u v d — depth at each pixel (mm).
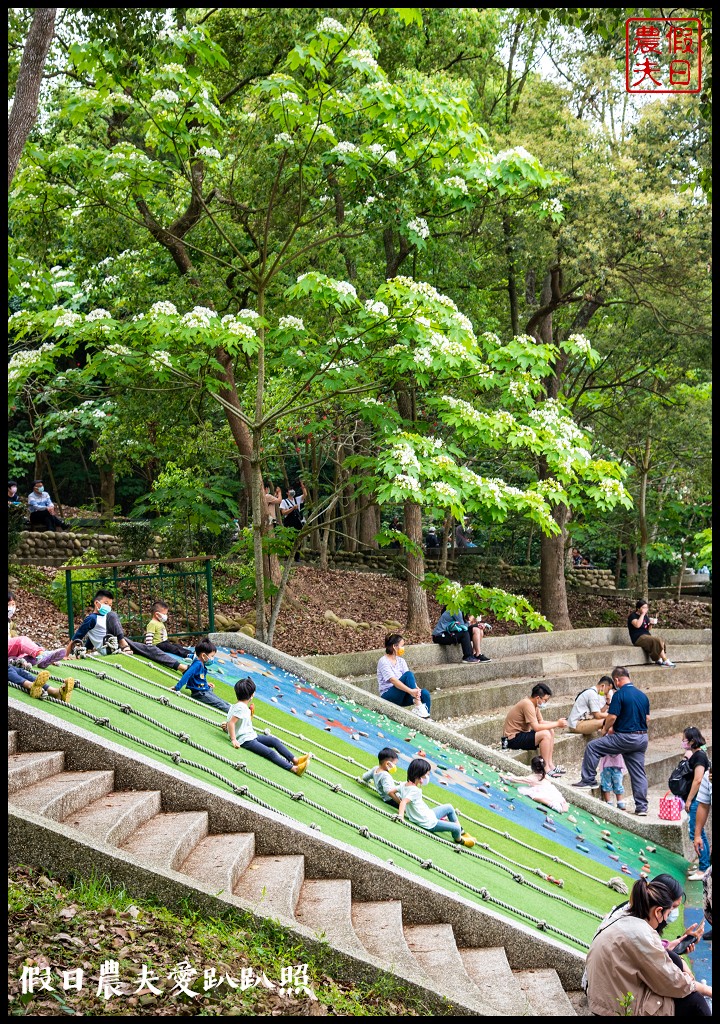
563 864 10859
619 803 14586
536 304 24406
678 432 25047
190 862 7039
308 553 25438
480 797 12188
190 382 14539
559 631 22812
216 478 19531
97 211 14945
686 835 13828
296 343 15523
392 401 18438
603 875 11125
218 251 16578
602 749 14422
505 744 14617
